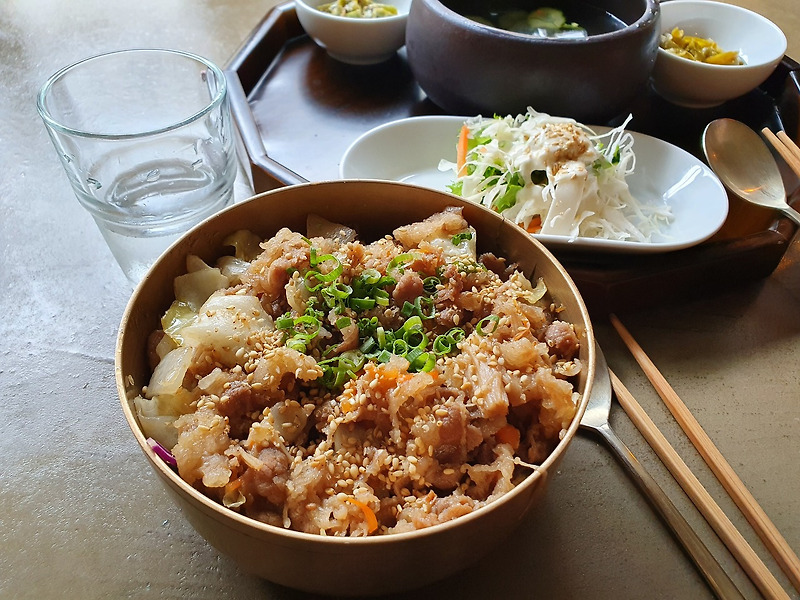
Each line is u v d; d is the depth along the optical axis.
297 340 0.25
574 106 0.40
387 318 0.27
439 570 0.21
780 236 0.35
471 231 0.29
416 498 0.22
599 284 0.33
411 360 0.25
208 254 0.29
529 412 0.24
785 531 0.27
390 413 0.23
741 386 0.32
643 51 0.39
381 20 0.46
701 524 0.27
